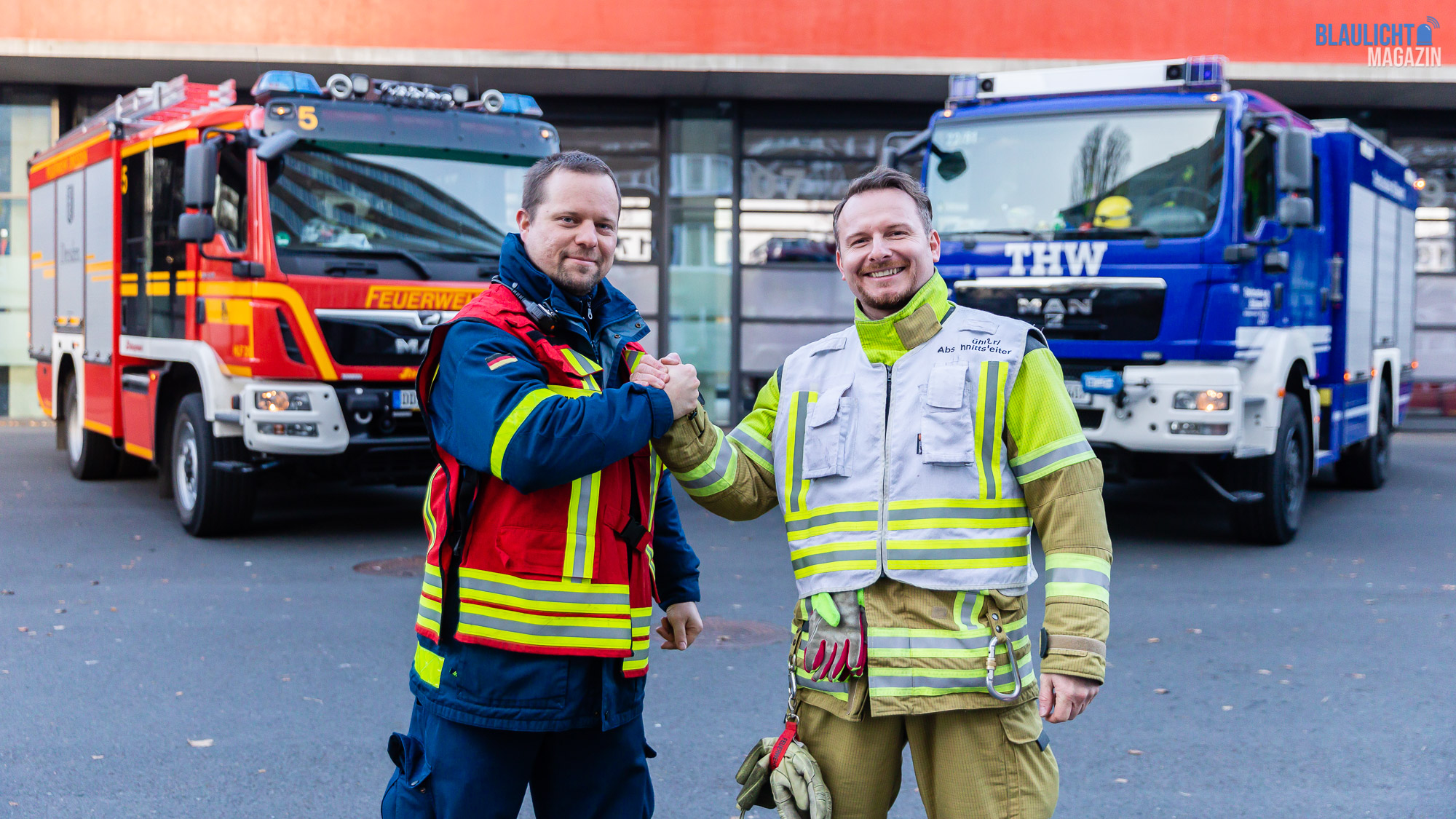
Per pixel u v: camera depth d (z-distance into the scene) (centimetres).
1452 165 1847
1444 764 443
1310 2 1628
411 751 258
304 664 568
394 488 1221
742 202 1748
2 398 1800
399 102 884
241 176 838
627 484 260
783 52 1600
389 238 862
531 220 261
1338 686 544
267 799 402
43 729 473
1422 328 1877
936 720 248
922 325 254
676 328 1744
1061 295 863
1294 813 397
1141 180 859
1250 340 855
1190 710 510
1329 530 985
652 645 614
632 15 1589
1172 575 795
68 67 1625
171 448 964
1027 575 249
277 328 820
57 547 861
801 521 257
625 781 266
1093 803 406
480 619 250
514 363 245
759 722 490
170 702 509
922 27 1606
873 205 254
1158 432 830
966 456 245
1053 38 1616
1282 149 831
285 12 1581
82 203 1144
